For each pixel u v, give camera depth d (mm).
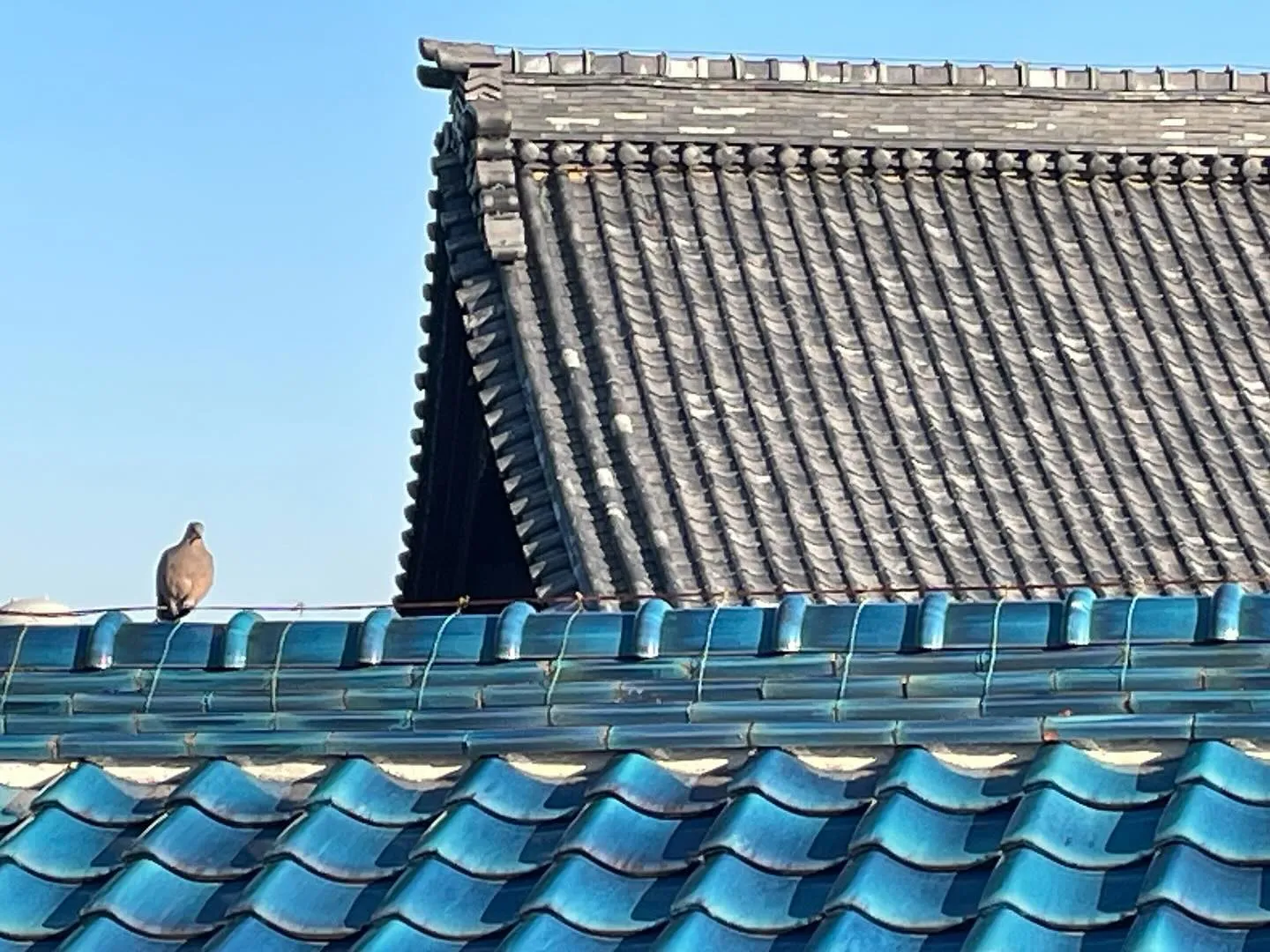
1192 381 15500
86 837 5570
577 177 16281
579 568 12891
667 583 12711
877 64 16984
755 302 15477
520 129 16109
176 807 5566
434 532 18000
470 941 4996
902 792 5129
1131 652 5352
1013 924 4648
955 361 15359
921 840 5012
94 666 5945
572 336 14789
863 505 13781
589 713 5531
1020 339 15648
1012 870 4801
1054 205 17062
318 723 5680
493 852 5254
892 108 16938
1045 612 5488
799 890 4953
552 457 13680
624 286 15375
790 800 5219
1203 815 4891
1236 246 16906
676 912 4883
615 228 15930
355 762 5602
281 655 5840
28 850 5496
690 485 13672
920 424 14680
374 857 5340
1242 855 4805
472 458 16938
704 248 15914
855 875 4879
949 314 15797
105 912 5223
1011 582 13172
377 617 5891
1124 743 5207
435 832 5285
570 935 4914
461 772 5574
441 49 16094
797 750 5367
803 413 14562
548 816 5332
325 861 5305
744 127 16594
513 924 5012
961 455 14445
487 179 15523
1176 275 16562
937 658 5457
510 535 17703
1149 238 16844
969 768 5270
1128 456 14641
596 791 5309
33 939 5297
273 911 5133
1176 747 5188
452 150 16562
